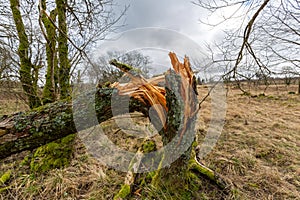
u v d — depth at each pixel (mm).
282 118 5180
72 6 3088
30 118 1484
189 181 1909
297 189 2107
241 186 2104
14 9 2598
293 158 2779
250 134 3721
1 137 1384
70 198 1854
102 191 1932
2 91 3182
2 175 2176
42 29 1960
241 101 6566
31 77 2799
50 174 2189
